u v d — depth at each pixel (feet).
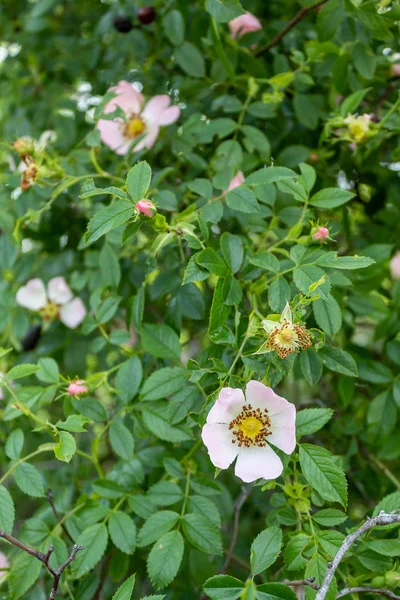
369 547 1.92
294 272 1.94
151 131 2.39
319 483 1.86
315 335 1.96
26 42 2.97
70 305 2.67
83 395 2.10
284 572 2.07
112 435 2.11
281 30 2.53
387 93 2.48
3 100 2.96
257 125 2.46
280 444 1.88
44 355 2.67
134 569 2.31
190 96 2.49
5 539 1.88
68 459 1.90
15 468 2.02
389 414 2.27
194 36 2.53
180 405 2.01
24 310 2.68
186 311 2.18
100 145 2.42
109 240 2.28
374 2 2.14
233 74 2.39
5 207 2.64
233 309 2.07
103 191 1.89
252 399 1.87
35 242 2.72
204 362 2.03
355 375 1.95
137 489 2.14
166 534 1.97
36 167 2.25
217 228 2.30
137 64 2.72
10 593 2.02
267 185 2.20
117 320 2.63
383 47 2.42
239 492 2.66
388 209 2.51
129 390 2.10
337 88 2.36
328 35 2.21
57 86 2.87
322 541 1.89
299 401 2.64
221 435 1.89
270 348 1.85
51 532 2.08
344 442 2.43
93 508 2.07
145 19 2.57
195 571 2.12
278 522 1.98
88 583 2.14
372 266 2.31
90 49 2.86
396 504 1.92
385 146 2.44
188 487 2.07
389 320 2.37
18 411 2.05
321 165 2.41
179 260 2.24
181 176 2.45
